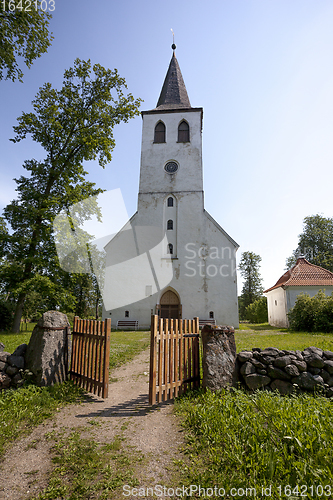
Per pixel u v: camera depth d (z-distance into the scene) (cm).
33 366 510
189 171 2427
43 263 1458
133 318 2158
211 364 471
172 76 2936
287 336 1309
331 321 1562
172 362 473
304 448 268
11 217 1520
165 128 2564
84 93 1638
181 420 392
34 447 329
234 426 333
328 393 443
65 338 566
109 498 245
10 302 1733
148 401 475
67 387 525
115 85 1644
